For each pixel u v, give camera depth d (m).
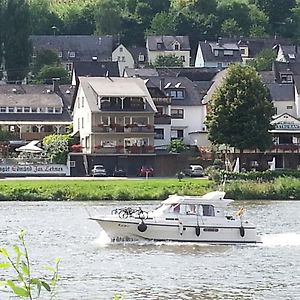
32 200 177.38
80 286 79.94
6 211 152.62
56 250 102.38
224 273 88.19
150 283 82.38
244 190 183.12
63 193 178.88
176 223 109.06
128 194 178.75
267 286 81.19
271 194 183.38
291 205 168.00
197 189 181.75
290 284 82.25
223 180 187.88
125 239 109.38
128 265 92.38
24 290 34.66
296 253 102.12
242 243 109.12
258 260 96.69
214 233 109.19
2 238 112.62
